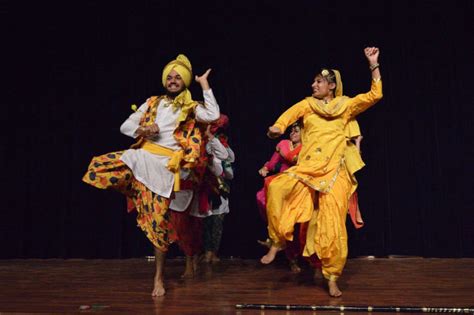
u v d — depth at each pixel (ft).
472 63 15.21
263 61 16.12
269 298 8.00
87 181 8.30
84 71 16.71
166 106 8.98
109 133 16.35
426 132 15.15
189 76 9.22
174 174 8.55
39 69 16.84
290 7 16.22
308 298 7.97
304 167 8.92
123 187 8.68
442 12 15.55
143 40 16.71
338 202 8.55
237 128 15.88
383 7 15.81
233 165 15.67
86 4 16.99
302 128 9.62
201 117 8.61
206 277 10.70
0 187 16.35
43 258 15.97
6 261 15.17
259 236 15.37
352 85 15.64
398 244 14.90
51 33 16.98
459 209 14.67
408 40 15.58
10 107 16.72
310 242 9.00
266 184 9.71
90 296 8.29
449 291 8.51
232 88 16.11
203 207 10.78
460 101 15.10
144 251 15.84
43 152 16.44
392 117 15.35
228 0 16.56
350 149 9.24
